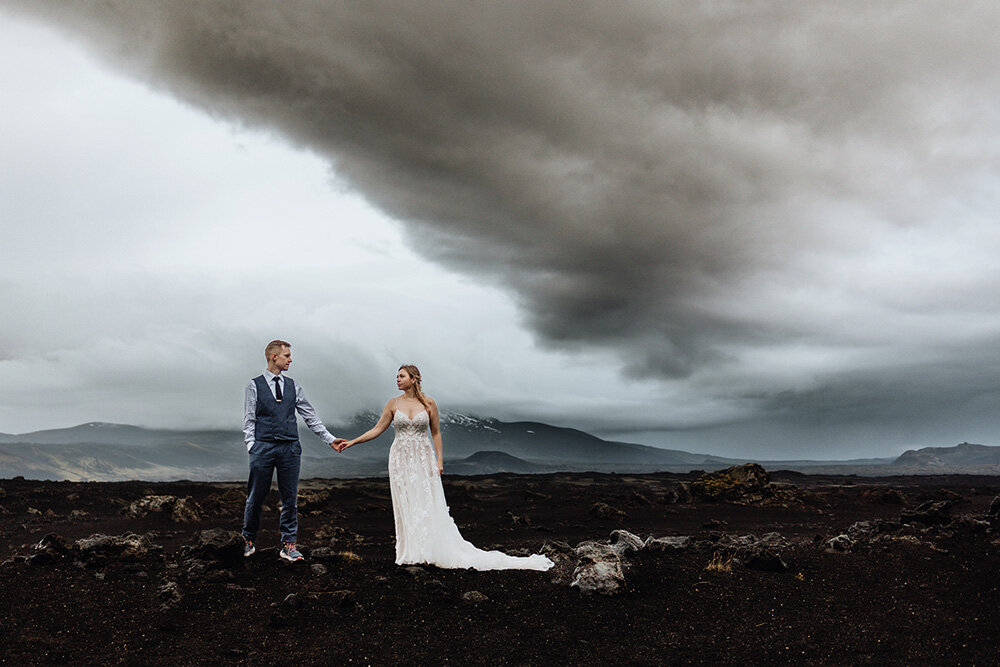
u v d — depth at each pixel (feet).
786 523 58.23
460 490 99.09
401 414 29.45
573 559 28.91
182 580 23.53
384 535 51.34
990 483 150.00
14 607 19.95
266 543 44.70
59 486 86.28
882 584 25.57
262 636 19.02
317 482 127.65
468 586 24.73
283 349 28.12
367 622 20.42
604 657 18.16
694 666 17.54
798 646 18.93
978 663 17.29
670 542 33.09
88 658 16.87
